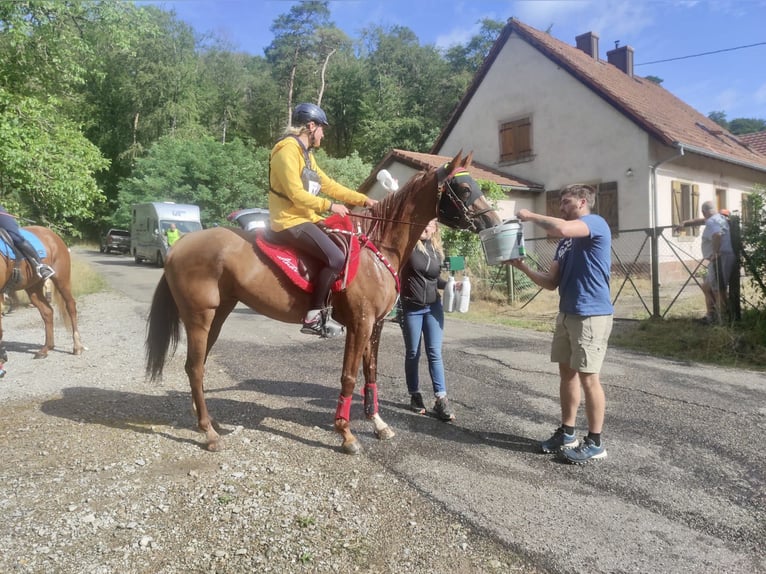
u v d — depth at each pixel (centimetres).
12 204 1273
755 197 783
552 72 1770
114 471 369
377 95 4772
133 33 1538
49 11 1360
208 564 270
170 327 436
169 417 477
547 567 271
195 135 4031
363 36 5559
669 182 1619
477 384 595
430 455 406
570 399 400
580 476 373
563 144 1756
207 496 335
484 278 1238
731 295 791
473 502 335
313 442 428
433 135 4159
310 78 4831
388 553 282
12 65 1392
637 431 455
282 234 390
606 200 1658
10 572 259
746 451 415
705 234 841
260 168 3266
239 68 5169
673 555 283
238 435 437
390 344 798
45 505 322
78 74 1520
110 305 1170
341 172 2842
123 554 276
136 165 3600
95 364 663
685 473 378
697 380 606
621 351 754
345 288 397
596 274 375
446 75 4725
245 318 1027
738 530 307
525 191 1802
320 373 633
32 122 1256
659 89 2308
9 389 555
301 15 4909
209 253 394
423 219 430
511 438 442
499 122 1944
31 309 1108
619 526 310
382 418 485
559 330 403
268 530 300
